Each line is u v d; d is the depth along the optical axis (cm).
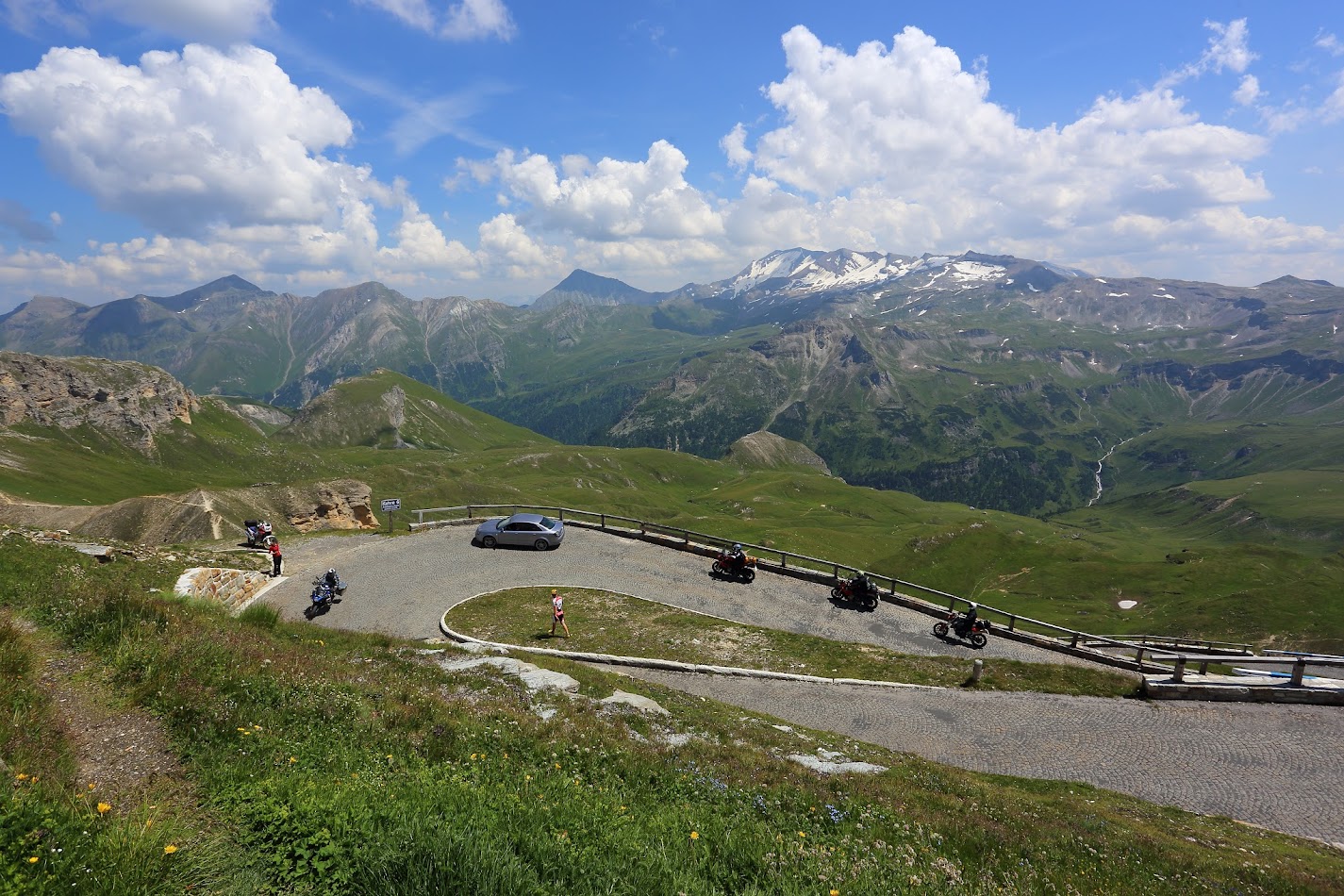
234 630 1956
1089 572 17075
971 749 2439
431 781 989
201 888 638
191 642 1477
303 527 9194
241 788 824
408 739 1273
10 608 1559
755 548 4506
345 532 5181
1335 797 2184
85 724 1042
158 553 3434
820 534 18662
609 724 1778
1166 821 1866
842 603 4053
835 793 1479
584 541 5012
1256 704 2944
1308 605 13625
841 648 3372
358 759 1090
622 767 1383
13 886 576
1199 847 1611
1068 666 3247
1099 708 2834
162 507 8919
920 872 1052
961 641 3612
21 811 677
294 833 726
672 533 5097
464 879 662
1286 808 2111
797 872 877
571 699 1977
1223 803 2133
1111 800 2042
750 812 1214
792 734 2169
